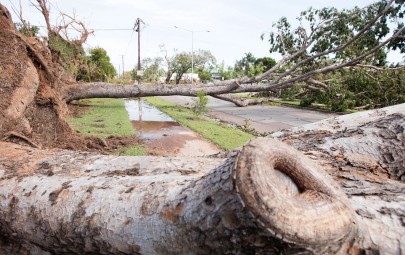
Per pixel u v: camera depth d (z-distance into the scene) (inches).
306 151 111.3
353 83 551.8
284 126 459.2
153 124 424.2
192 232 59.7
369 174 94.8
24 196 86.4
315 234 49.0
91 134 312.3
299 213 49.1
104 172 97.3
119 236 70.2
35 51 257.0
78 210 77.0
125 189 77.6
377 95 532.7
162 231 64.3
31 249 89.0
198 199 59.4
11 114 206.1
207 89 527.8
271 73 565.9
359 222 59.9
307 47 553.0
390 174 99.1
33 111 248.4
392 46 498.0
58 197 81.9
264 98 775.1
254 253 54.2
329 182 59.2
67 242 78.8
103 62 1218.0
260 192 48.8
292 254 51.8
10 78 216.5
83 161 104.9
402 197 72.7
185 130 383.6
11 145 126.8
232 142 315.9
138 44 1147.3
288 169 57.7
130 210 70.5
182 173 94.3
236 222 52.8
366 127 116.0
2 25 232.7
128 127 366.0
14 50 227.9
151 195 70.9
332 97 575.2
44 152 116.5
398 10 479.5
